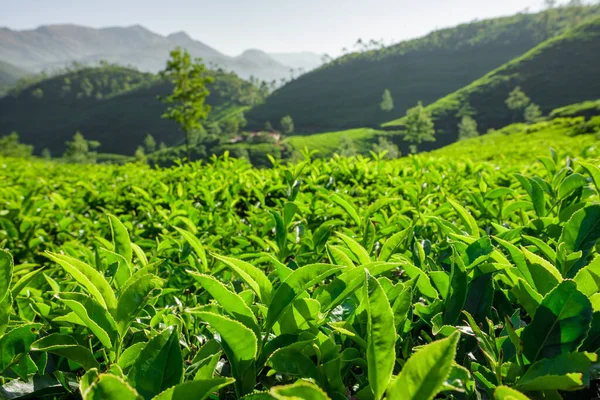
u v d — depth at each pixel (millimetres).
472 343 1424
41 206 4508
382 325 1042
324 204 3590
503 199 2914
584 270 1314
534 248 1948
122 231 1839
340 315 1479
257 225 3441
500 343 1303
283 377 1272
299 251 2564
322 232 2422
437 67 192000
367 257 1636
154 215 4109
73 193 5863
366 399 1136
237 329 1050
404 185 3615
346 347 1455
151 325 1608
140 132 192750
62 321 1473
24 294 1934
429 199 3664
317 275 1245
